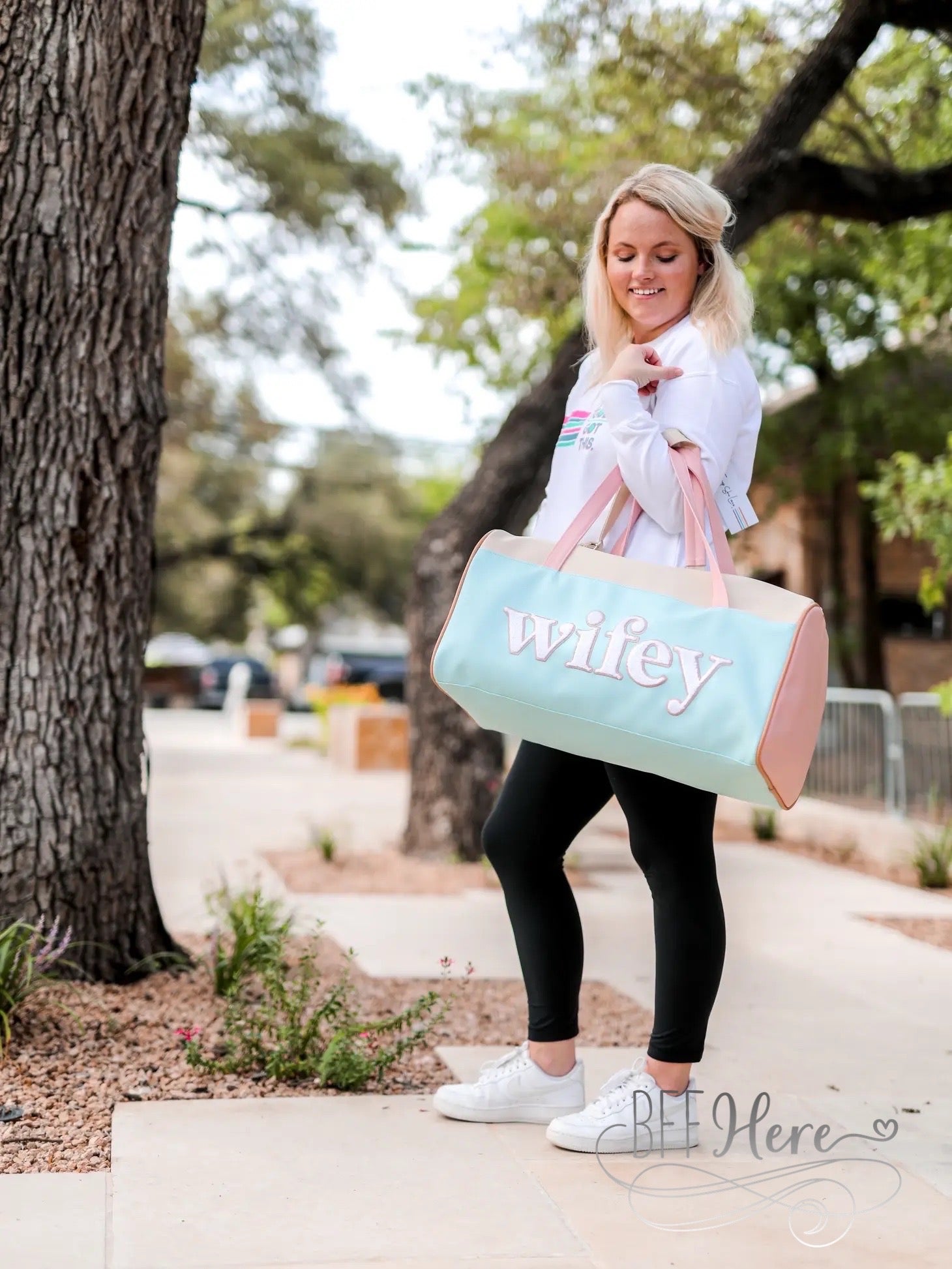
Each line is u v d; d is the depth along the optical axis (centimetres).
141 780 443
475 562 277
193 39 433
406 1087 340
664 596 261
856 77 769
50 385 416
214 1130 300
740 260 971
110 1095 324
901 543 1578
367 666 2967
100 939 427
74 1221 247
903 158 793
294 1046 348
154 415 434
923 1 663
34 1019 375
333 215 1106
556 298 1032
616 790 285
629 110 850
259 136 1020
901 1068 375
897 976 514
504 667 267
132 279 425
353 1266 229
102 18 413
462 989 420
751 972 515
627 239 286
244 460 3434
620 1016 429
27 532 418
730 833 957
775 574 1719
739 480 286
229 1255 233
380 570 3716
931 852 753
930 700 988
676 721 251
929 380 1345
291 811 1066
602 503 276
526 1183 271
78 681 424
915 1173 283
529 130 1023
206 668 3105
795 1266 234
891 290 1140
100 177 417
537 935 305
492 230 1100
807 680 250
